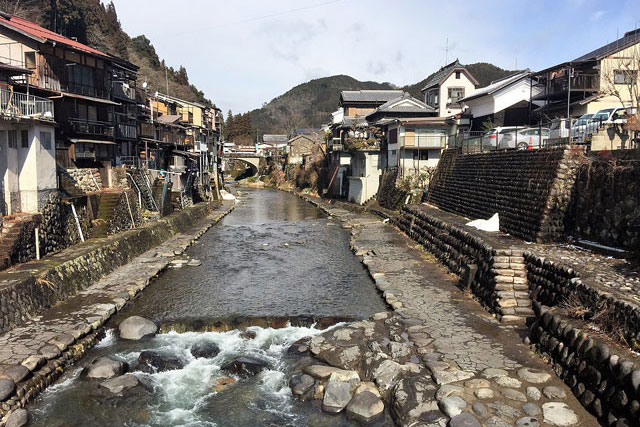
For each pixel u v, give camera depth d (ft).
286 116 583.58
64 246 66.95
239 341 46.68
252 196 233.55
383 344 41.63
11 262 53.67
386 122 142.10
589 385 30.01
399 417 31.22
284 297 59.47
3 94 59.47
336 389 35.06
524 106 123.44
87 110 95.09
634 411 25.54
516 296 47.34
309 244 98.89
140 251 81.71
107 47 231.09
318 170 230.48
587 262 45.91
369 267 71.72
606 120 71.10
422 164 132.26
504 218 72.02
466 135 119.34
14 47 80.94
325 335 44.78
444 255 73.61
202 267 76.59
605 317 32.58
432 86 167.53
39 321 46.29
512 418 28.68
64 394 35.76
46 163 64.08
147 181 110.73
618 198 51.42
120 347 44.73
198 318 51.85
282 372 40.01
